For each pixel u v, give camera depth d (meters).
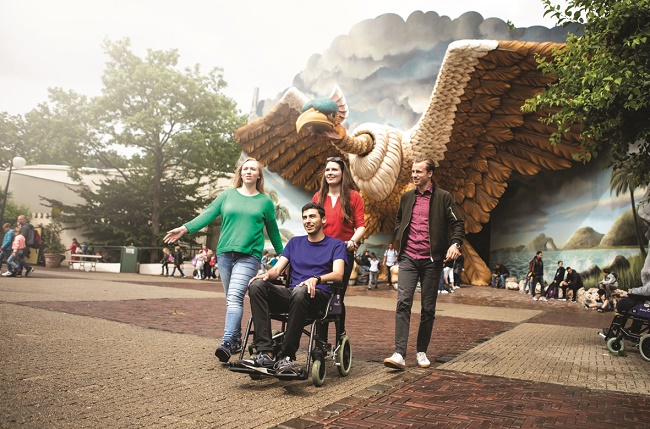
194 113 32.53
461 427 3.06
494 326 8.59
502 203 21.52
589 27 6.34
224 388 3.73
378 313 10.20
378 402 3.55
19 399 3.11
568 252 19.38
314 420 3.07
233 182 4.92
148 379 3.82
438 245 4.86
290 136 20.75
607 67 5.84
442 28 23.36
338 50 25.91
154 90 31.62
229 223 4.70
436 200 4.95
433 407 3.47
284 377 3.67
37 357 4.26
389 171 16.75
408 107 23.75
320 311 4.20
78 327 5.97
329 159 5.02
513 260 20.89
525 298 16.12
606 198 18.66
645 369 5.20
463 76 15.13
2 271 17.70
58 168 42.28
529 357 5.61
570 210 19.58
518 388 4.11
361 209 5.01
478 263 20.62
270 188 26.97
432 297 4.92
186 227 4.55
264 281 4.00
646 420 3.35
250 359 3.76
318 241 4.43
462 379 4.39
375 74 24.72
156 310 8.34
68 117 32.78
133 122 31.02
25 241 15.01
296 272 4.40
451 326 8.35
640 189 17.73
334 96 10.74
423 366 4.84
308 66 26.97
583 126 6.52
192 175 36.41
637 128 6.25
